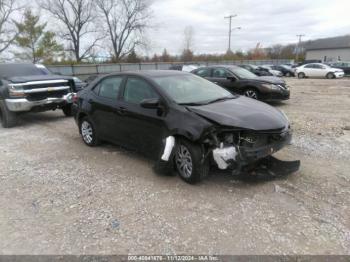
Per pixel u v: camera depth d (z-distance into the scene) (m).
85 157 5.62
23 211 3.76
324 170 4.59
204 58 57.44
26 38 36.88
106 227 3.35
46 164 5.34
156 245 3.02
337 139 6.19
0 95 8.31
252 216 3.44
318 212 3.47
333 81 23.77
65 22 43.38
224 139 3.98
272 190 4.01
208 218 3.44
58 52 39.75
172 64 37.69
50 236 3.24
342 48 63.72
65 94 8.85
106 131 5.68
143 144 4.90
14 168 5.20
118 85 5.38
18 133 7.77
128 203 3.84
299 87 18.75
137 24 48.16
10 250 3.04
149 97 4.73
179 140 4.25
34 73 9.47
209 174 4.51
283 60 58.75
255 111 4.25
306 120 8.12
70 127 8.22
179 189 4.14
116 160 5.38
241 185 4.17
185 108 4.25
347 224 3.24
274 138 4.09
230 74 10.88
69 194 4.15
